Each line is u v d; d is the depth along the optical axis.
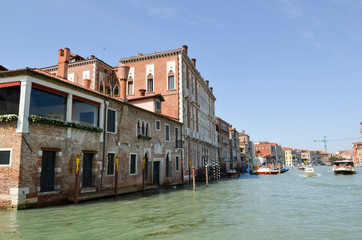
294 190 23.25
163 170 24.27
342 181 33.81
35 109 12.73
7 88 12.60
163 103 30.67
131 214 11.45
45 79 12.91
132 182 19.44
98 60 32.78
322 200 16.83
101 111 16.70
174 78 30.91
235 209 13.28
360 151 107.25
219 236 8.43
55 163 13.34
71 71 33.28
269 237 8.45
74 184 14.34
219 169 44.09
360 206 14.51
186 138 31.17
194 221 10.44
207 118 44.09
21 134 11.64
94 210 12.07
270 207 14.02
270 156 119.25
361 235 8.79
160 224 9.82
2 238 7.77
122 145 18.45
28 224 9.35
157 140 23.48
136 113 20.50
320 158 188.25
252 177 46.97
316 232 9.11
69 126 14.02
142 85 32.31
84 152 15.13
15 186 11.38
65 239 7.77
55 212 11.40
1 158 11.83
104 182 16.48
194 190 21.84
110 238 7.94
